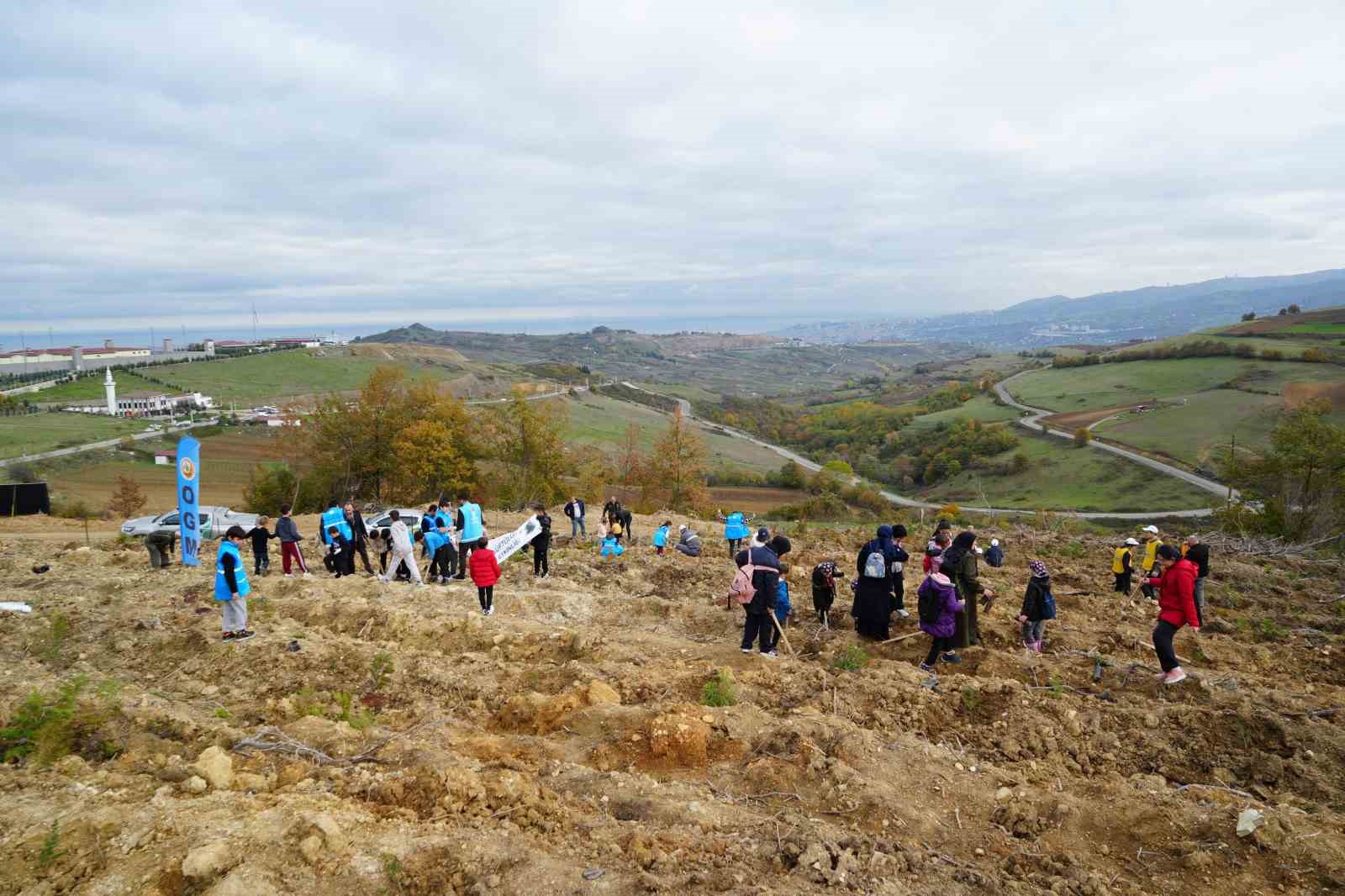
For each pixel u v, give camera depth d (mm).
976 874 4832
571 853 4844
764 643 9656
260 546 15195
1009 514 43000
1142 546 19531
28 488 31953
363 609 11273
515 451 42312
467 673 8922
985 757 6867
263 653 9141
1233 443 58250
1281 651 10250
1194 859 4996
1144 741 6941
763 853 4957
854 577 14977
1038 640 9836
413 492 43406
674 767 6461
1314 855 4902
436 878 4434
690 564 16359
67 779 5254
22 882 4027
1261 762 6496
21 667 8266
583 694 7969
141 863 4242
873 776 6125
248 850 4402
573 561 16938
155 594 12391
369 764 6074
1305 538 27219
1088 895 4734
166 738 6430
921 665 9055
